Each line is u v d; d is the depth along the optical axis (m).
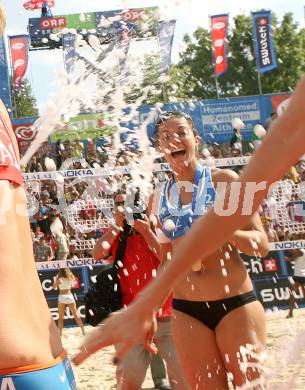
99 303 4.48
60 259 10.96
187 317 3.52
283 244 11.06
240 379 3.39
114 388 6.47
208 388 3.50
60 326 10.55
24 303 1.62
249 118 18.12
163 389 5.90
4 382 1.54
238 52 31.59
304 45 36.88
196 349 3.49
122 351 1.40
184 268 1.33
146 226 4.40
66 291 10.49
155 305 1.37
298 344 2.08
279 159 1.29
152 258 4.46
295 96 1.29
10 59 18.06
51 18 18.25
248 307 3.45
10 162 1.69
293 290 11.21
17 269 1.64
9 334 1.57
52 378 1.60
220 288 3.44
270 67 21.38
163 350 4.54
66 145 11.85
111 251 4.57
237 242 3.38
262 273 11.30
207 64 29.39
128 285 4.47
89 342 1.41
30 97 17.70
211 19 21.19
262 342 3.44
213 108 18.08
